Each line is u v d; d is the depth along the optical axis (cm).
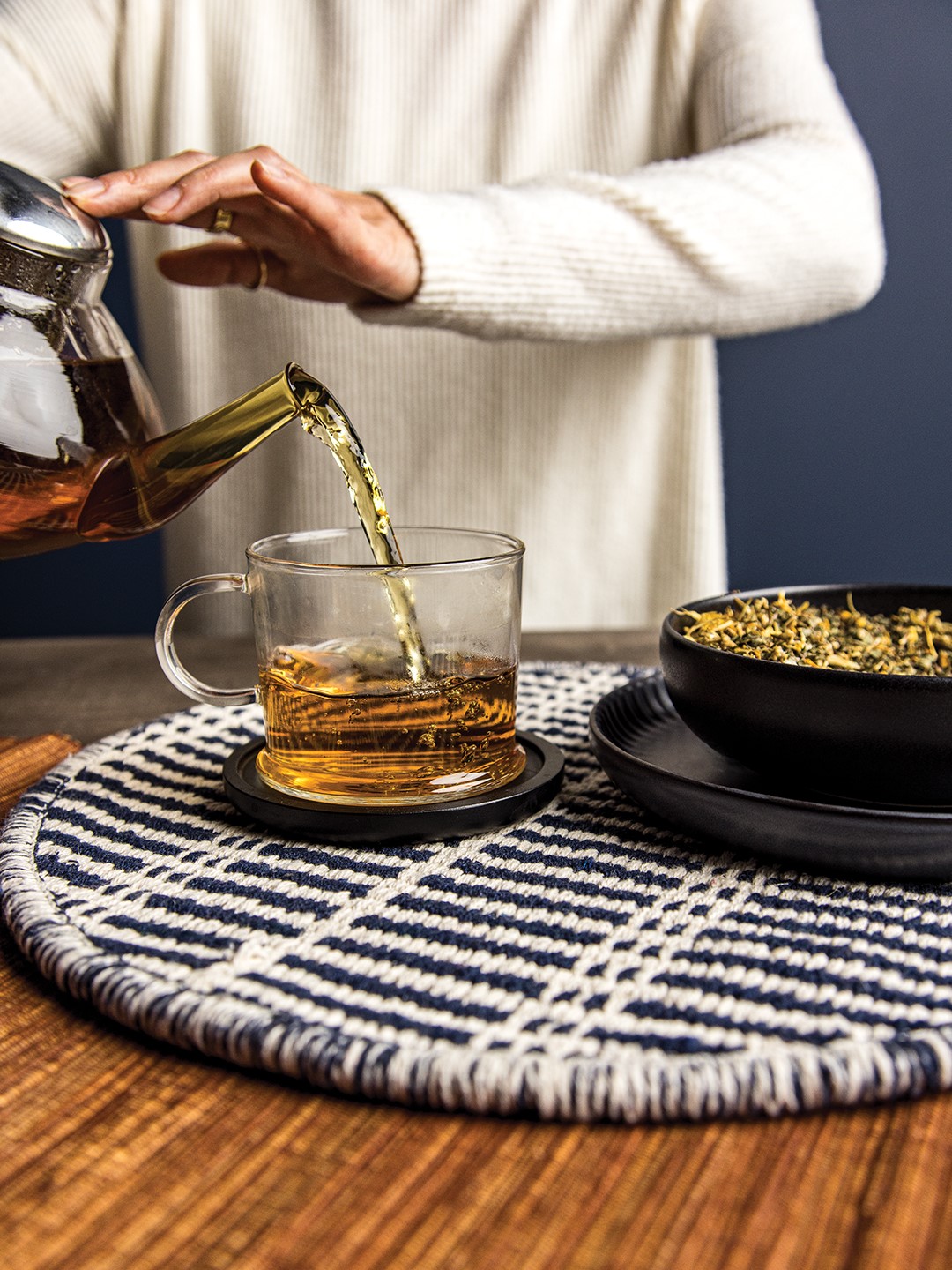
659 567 133
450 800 52
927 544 187
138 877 48
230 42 116
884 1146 32
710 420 129
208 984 39
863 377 180
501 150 117
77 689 81
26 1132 33
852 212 105
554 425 124
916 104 170
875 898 46
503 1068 33
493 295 88
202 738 67
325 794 52
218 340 122
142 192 64
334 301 91
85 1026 39
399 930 43
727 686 50
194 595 56
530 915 45
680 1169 31
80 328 53
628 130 118
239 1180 31
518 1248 29
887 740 47
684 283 97
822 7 166
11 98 111
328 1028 36
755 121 109
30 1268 28
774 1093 33
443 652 51
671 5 115
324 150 118
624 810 56
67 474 52
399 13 114
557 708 72
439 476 125
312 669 51
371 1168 32
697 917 44
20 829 52
